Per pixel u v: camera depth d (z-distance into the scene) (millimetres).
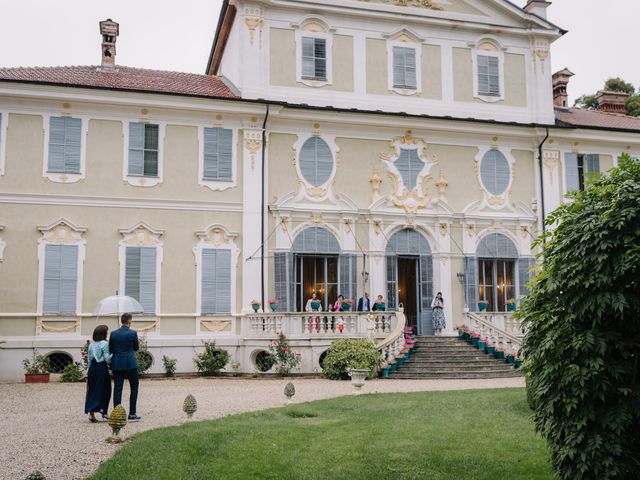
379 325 24672
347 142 27766
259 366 24688
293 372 23781
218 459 10867
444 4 29609
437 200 28359
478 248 28750
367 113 27516
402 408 15508
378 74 28594
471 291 28297
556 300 9422
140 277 24891
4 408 15719
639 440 8898
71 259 24312
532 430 13219
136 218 25141
